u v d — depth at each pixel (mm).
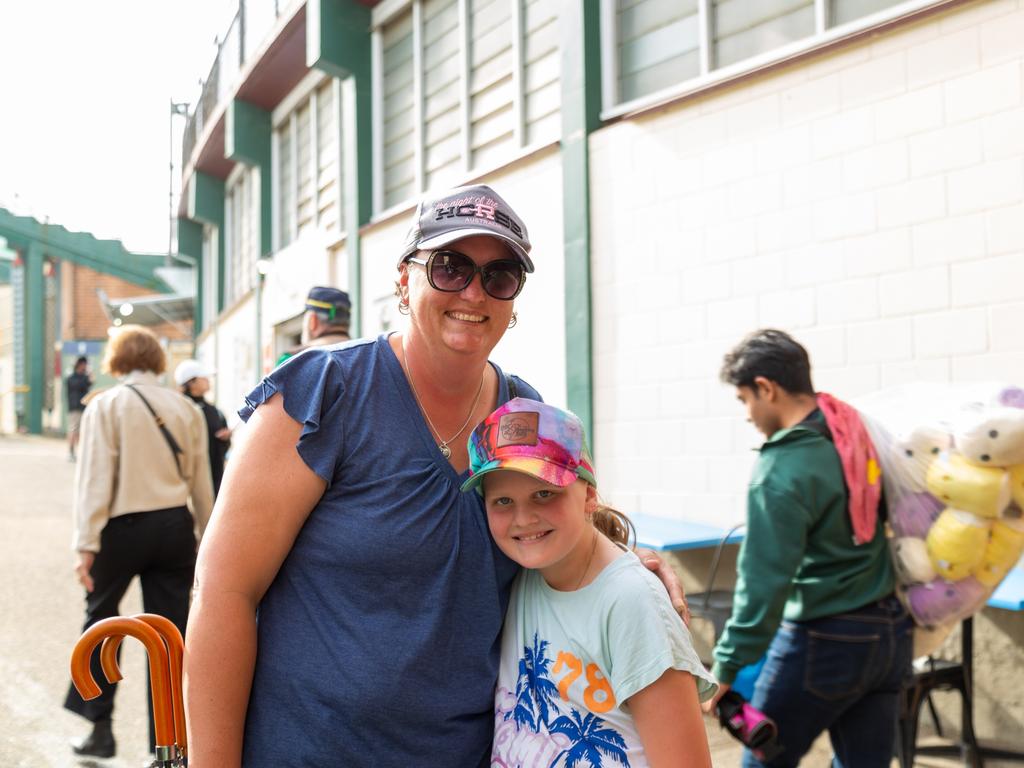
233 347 13203
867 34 3943
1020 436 2223
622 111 5254
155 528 3568
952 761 3426
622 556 1579
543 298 5738
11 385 27797
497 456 1512
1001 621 3494
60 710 4105
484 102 6621
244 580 1467
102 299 23234
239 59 10797
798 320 4223
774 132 4340
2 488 11680
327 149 9469
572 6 5457
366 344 1648
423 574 1526
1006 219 3516
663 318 4863
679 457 4762
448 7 7086
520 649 1627
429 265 1562
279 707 1492
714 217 4609
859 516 2260
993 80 3561
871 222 3949
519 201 6023
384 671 1476
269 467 1487
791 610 2299
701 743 1491
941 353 3699
